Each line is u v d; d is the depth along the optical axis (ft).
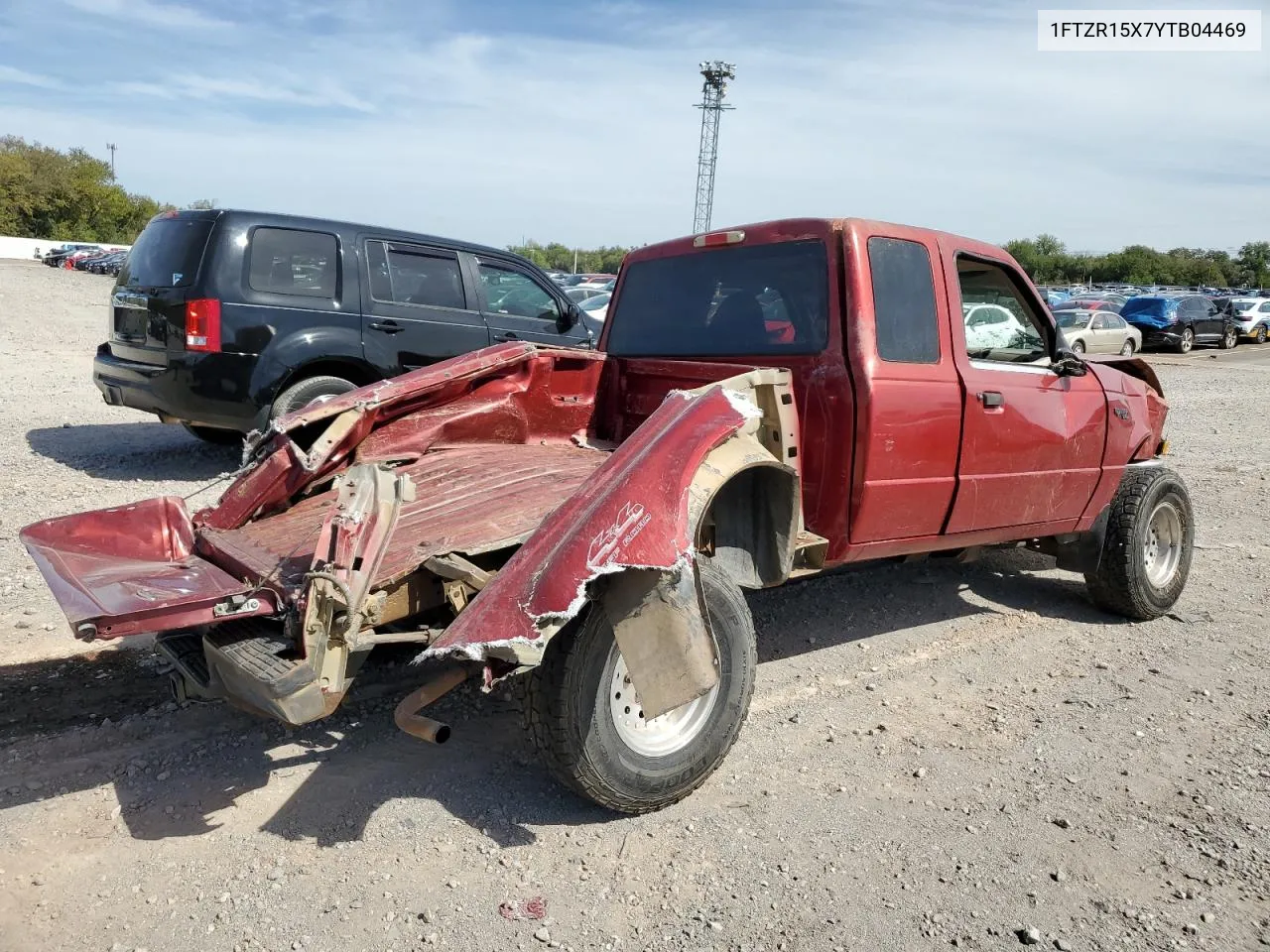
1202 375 79.41
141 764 11.72
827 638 17.42
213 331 24.02
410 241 27.14
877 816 11.43
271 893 9.50
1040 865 10.57
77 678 14.01
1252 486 33.17
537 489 12.92
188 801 11.03
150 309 24.94
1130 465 19.11
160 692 13.70
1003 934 9.42
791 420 12.39
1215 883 10.33
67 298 100.68
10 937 8.71
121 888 9.49
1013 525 16.35
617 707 10.71
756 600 19.17
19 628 15.65
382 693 14.08
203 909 9.23
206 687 10.63
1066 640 17.76
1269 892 10.21
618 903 9.65
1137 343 94.27
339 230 25.93
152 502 12.52
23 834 10.25
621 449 10.89
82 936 8.79
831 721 13.99
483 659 9.48
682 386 15.48
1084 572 18.67
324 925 9.10
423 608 10.98
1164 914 9.78
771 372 12.23
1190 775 12.64
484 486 13.26
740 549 12.64
